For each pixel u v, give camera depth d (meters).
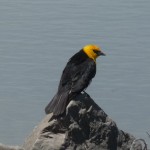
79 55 12.84
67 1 42.28
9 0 42.38
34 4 41.28
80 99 11.92
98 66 27.48
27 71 27.06
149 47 30.80
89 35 33.25
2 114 21.06
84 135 11.65
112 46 31.14
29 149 11.63
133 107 22.44
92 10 39.47
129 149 11.83
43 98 23.34
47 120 12.02
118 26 35.47
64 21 36.59
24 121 20.34
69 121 11.75
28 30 34.41
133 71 26.86
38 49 30.59
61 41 32.06
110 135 11.70
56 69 27.31
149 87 24.83
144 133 19.38
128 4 41.25
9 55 29.52
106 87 24.52
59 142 11.52
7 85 24.92
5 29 34.69
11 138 18.66
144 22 36.47
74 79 12.38
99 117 11.77
